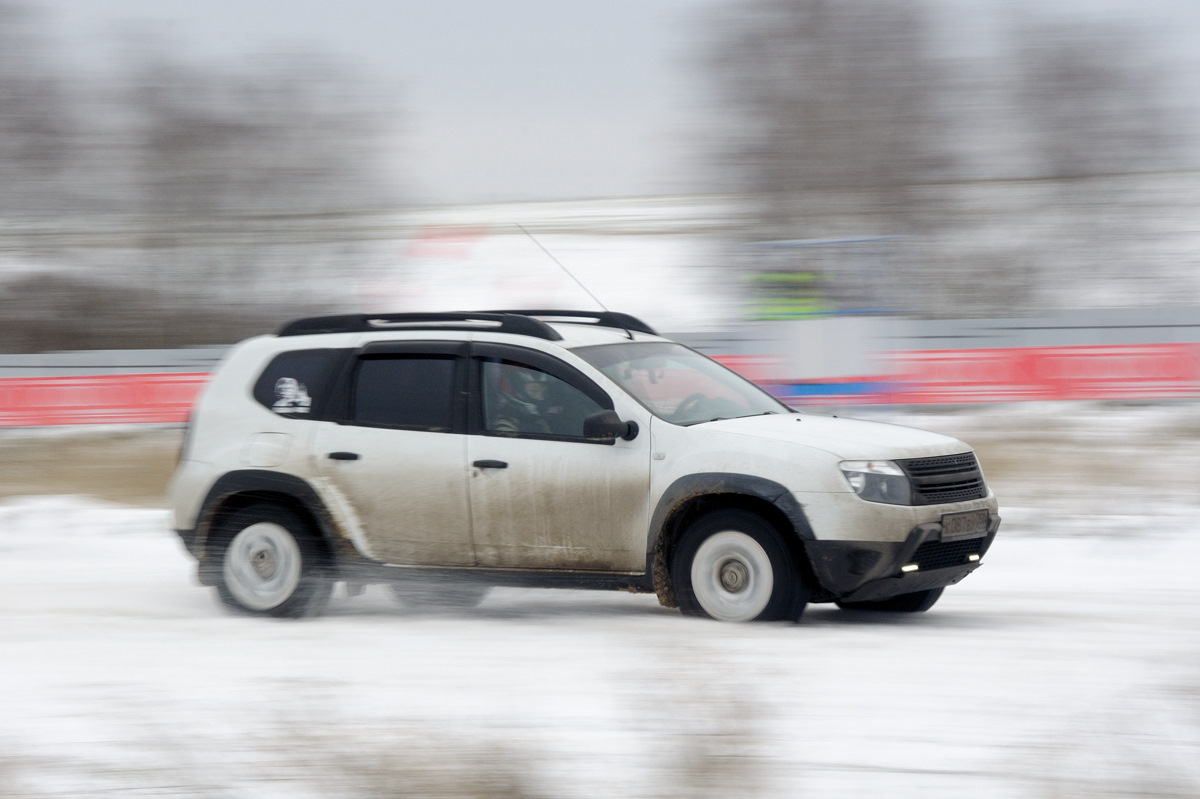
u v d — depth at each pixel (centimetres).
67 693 819
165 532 1770
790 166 3784
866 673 821
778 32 3809
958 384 2577
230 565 1184
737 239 3841
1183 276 3572
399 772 603
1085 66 3697
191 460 1214
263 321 3853
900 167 3709
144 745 671
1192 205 3703
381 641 991
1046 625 1051
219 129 3891
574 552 1086
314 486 1157
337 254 3953
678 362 1202
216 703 769
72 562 1573
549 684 802
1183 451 2180
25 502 2044
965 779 588
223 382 1233
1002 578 1367
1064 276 3559
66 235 3912
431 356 1162
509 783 586
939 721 691
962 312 3488
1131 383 2538
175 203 3859
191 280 3862
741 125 3869
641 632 998
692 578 1060
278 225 3919
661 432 1072
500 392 1130
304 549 1158
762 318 2967
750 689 751
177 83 3919
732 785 584
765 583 1027
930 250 3556
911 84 3775
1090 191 3662
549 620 1098
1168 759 604
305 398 1191
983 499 1102
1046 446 2277
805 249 2956
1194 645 921
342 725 693
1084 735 649
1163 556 1444
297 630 1072
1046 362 2555
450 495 1117
